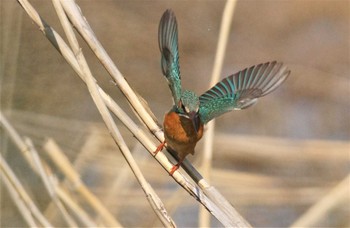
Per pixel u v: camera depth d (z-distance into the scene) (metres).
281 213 13.42
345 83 17.81
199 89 17.31
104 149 13.46
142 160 13.36
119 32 16.64
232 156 14.52
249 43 18.56
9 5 11.35
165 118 7.67
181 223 12.94
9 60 11.54
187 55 17.67
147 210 12.33
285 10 18.81
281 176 14.31
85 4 16.59
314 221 10.20
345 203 11.47
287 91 17.41
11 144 11.51
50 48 13.71
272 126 16.48
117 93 15.42
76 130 13.66
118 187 11.95
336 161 14.81
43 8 14.41
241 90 7.97
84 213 9.62
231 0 9.48
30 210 8.91
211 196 7.57
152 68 16.59
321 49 18.61
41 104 13.52
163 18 7.63
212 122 9.24
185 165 7.67
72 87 14.02
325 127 16.84
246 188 13.65
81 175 12.78
